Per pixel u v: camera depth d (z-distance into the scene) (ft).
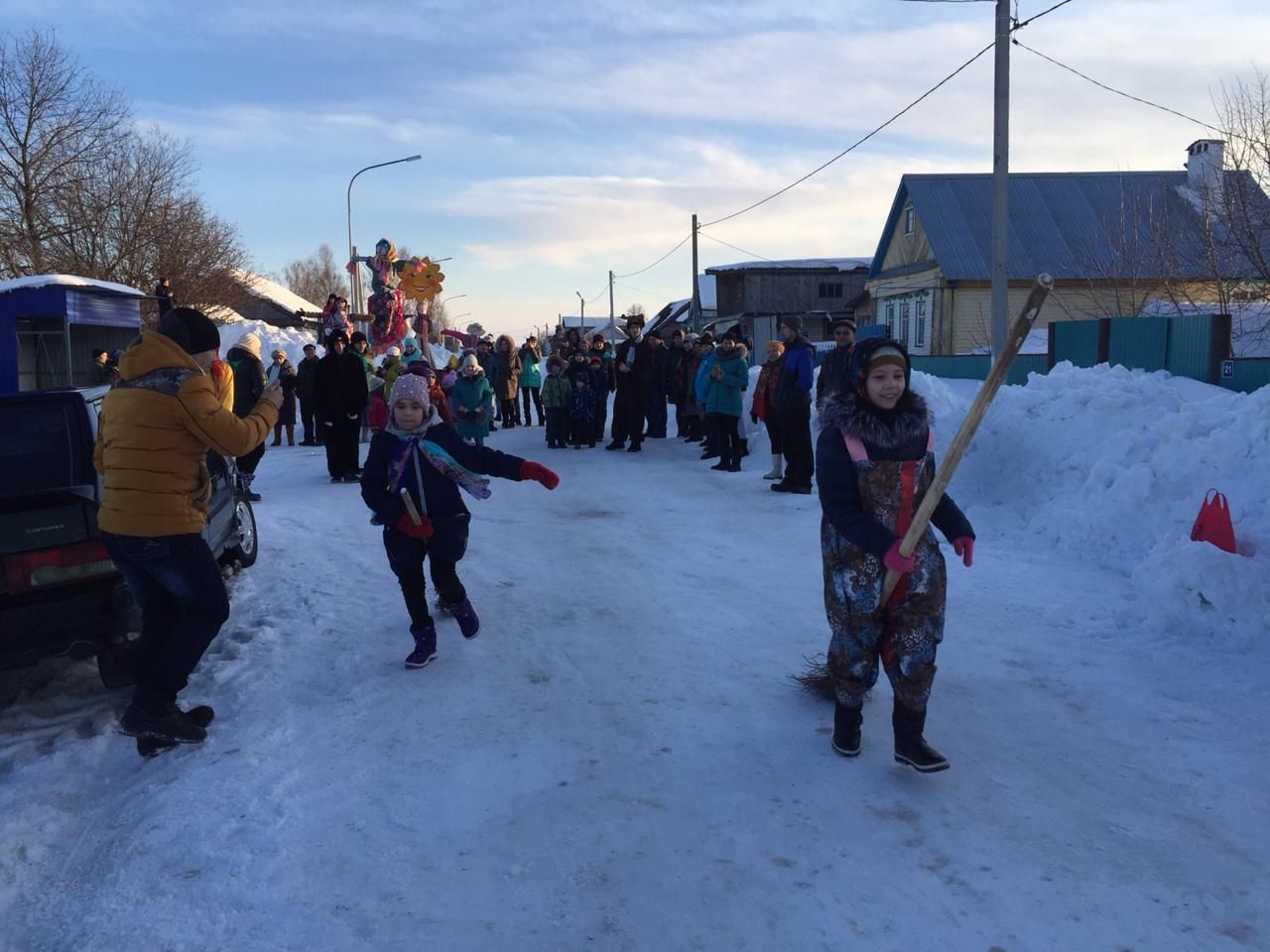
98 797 11.84
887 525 10.75
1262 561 17.07
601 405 53.88
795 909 9.00
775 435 35.04
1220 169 66.74
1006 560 21.34
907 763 11.32
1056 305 95.14
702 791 11.31
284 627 17.99
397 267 97.50
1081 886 9.25
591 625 17.84
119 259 97.60
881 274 115.75
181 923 9.02
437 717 13.70
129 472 12.25
